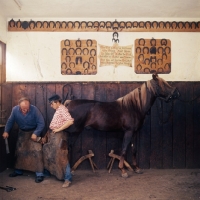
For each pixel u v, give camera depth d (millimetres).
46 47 5344
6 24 5289
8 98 5266
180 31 5387
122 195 3863
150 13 5129
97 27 5344
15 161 4660
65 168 4285
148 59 5387
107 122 4699
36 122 4629
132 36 5387
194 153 5348
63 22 5336
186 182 4449
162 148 5324
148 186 4254
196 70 5410
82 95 5270
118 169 5238
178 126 5336
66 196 3828
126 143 4727
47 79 5348
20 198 3744
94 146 5262
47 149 4434
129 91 5273
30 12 5035
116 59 5379
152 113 5320
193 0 4492
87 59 5359
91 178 4691
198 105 5348
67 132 4652
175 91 4691
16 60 5320
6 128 4594
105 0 4480
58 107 4348
